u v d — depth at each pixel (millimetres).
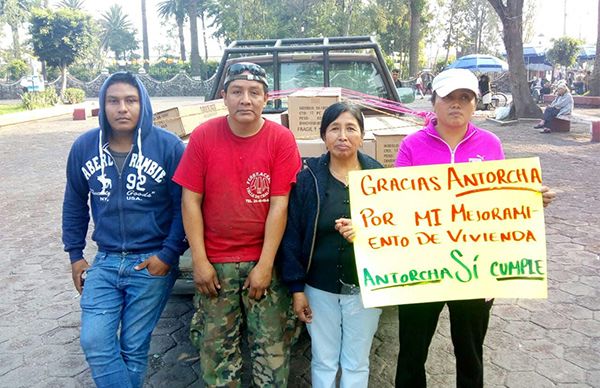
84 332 2359
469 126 2471
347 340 2557
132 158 2498
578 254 5125
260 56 5496
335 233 2438
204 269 2414
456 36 52438
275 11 29562
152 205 2564
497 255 2295
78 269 2705
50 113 21500
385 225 2305
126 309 2541
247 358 3432
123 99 2434
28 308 4234
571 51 31953
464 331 2438
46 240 5953
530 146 11430
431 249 2307
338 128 2389
